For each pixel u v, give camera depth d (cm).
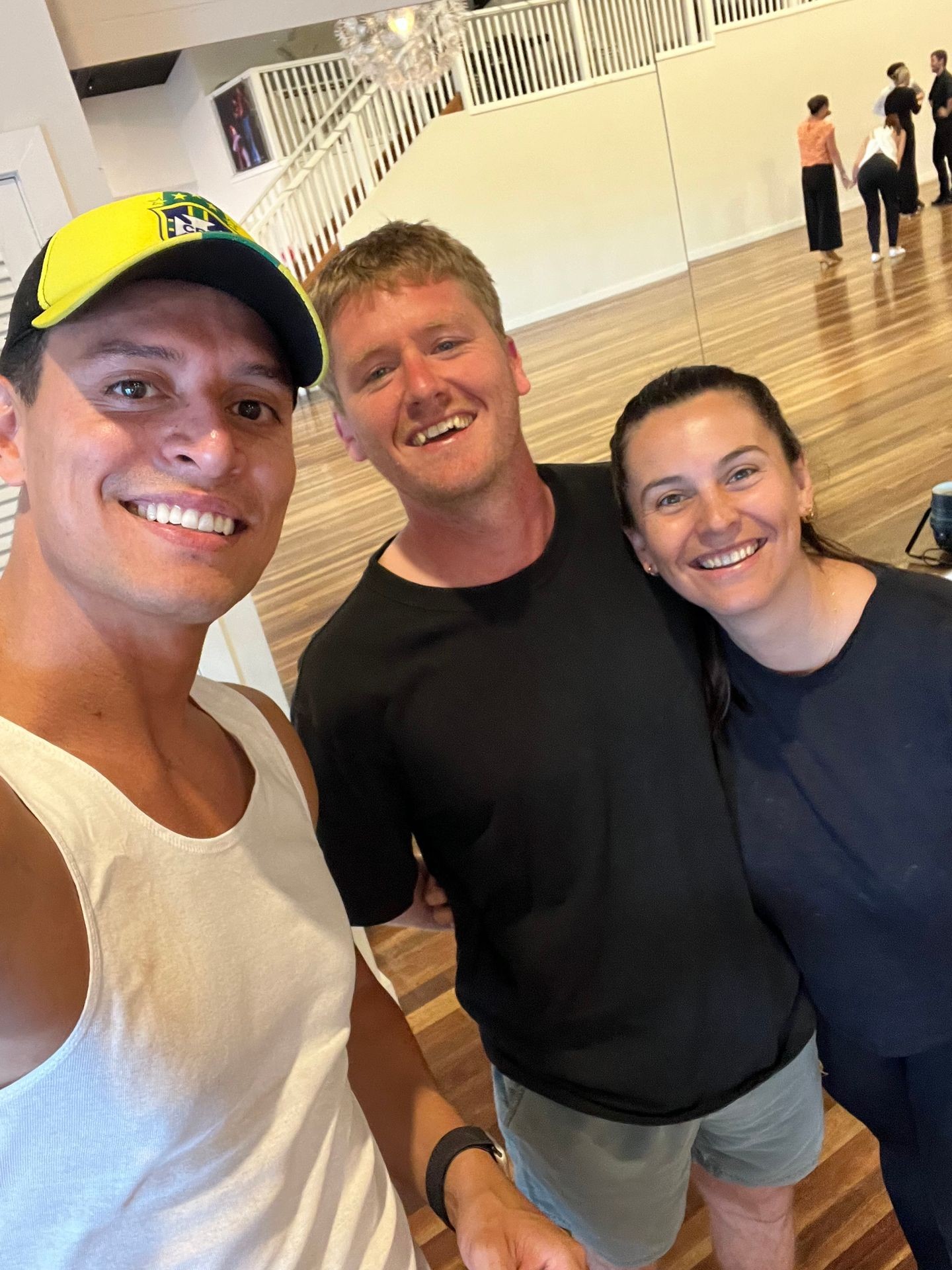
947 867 100
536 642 105
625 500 102
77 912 53
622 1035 110
